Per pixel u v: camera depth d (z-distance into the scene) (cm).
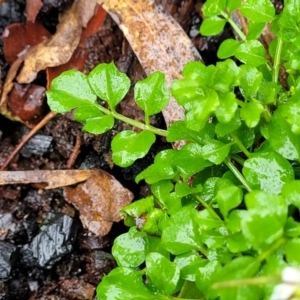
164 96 19
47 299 23
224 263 18
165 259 18
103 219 23
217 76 17
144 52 22
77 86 19
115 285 18
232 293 16
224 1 20
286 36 19
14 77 24
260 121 19
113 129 23
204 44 24
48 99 19
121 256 19
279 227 16
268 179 18
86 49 24
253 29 20
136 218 20
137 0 23
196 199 19
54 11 25
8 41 24
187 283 19
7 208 23
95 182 23
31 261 23
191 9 24
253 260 16
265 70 20
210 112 17
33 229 23
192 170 19
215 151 19
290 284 14
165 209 19
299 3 19
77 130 24
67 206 24
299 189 17
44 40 25
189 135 19
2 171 23
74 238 23
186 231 18
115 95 19
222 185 18
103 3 23
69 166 24
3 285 23
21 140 24
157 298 18
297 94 18
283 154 18
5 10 25
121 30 23
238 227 17
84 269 23
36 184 24
